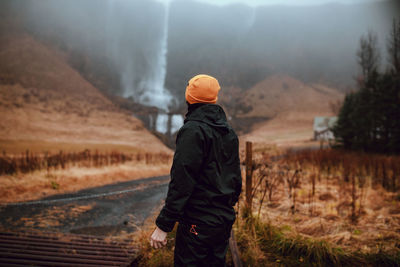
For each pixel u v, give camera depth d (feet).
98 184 27.04
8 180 23.04
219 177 4.60
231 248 8.85
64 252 9.84
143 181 30.50
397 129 49.90
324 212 14.12
